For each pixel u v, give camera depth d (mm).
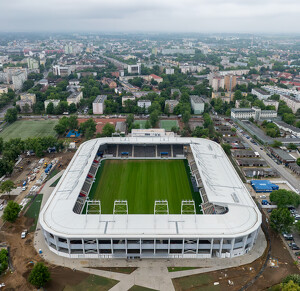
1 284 123562
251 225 140250
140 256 138875
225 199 160125
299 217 167250
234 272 131375
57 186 176500
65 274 129000
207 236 132625
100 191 196000
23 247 145250
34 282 117938
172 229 137000
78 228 136875
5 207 174250
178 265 135250
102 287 122688
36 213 171875
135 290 121500
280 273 130875
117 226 138500
